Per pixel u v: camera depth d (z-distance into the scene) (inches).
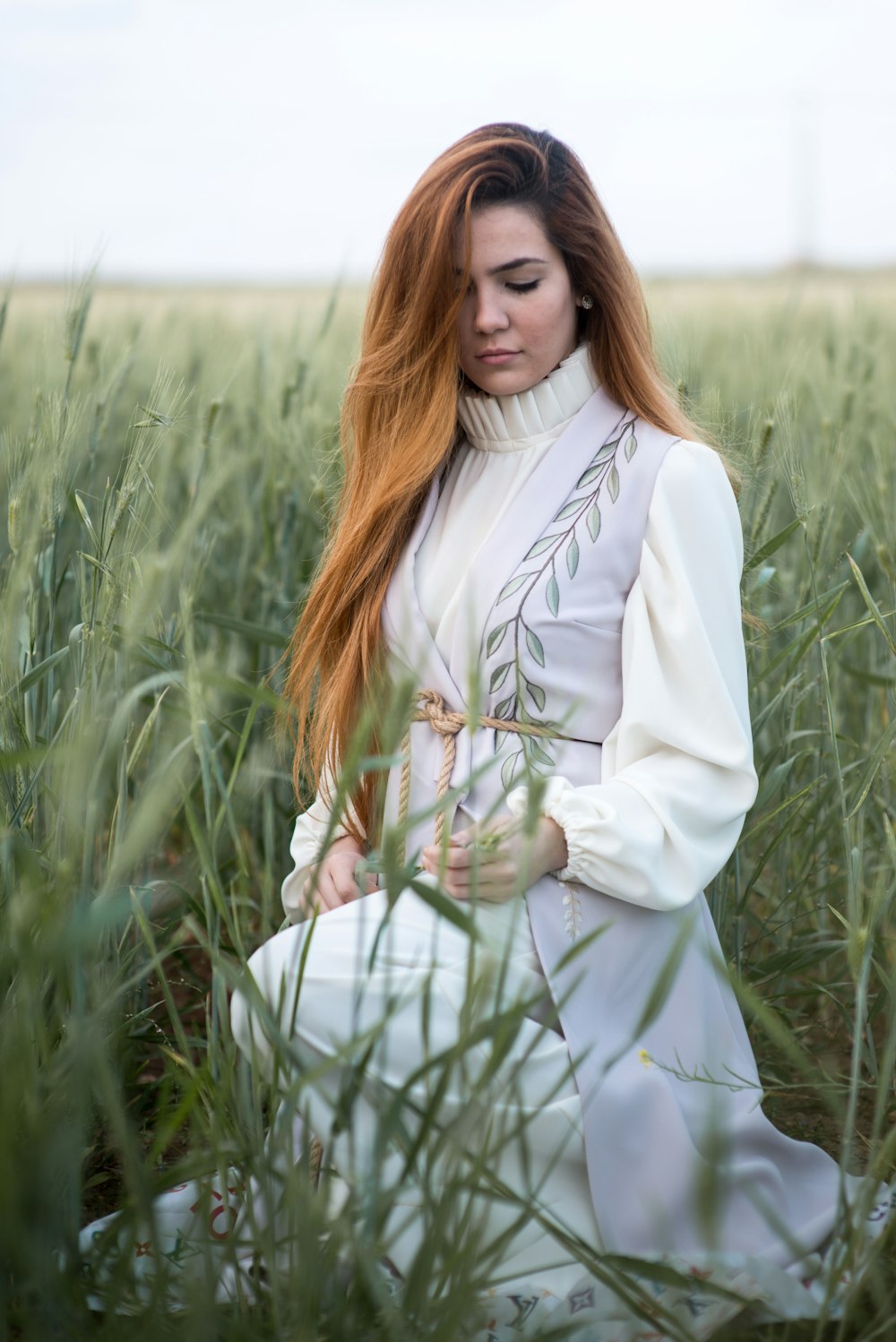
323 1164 51.7
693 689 59.2
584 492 62.9
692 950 59.7
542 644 60.8
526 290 63.1
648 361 66.5
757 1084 60.2
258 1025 53.2
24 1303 46.7
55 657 60.0
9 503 63.6
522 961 56.5
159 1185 46.3
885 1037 77.3
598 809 56.6
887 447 103.3
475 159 63.1
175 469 106.7
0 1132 42.6
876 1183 47.9
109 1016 55.6
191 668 45.6
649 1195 54.7
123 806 60.5
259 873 89.1
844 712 99.0
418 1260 44.0
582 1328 49.8
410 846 62.1
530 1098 53.9
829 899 89.4
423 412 66.4
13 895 49.8
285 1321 47.6
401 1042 52.7
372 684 64.7
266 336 127.8
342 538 70.1
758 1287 52.4
